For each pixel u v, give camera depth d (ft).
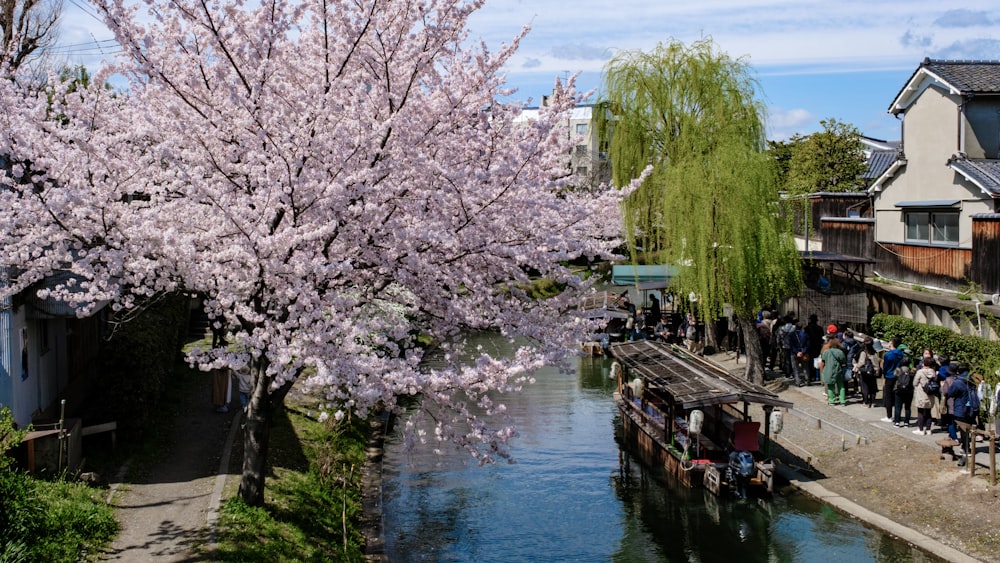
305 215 32.78
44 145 33.58
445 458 59.98
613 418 72.95
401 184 34.30
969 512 42.57
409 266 33.50
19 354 40.86
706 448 55.47
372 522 44.98
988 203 69.21
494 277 38.78
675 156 77.15
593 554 44.68
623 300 113.29
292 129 31.04
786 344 72.02
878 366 63.87
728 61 74.54
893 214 84.33
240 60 33.73
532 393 82.69
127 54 32.99
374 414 69.00
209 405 53.78
